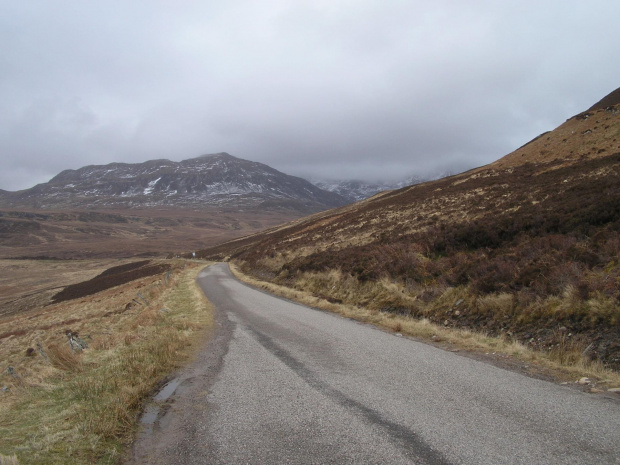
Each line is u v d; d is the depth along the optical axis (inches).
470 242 625.6
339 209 3284.9
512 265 428.1
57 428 181.0
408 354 298.2
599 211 478.0
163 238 7726.4
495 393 204.1
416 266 584.4
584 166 1040.8
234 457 146.0
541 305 338.6
